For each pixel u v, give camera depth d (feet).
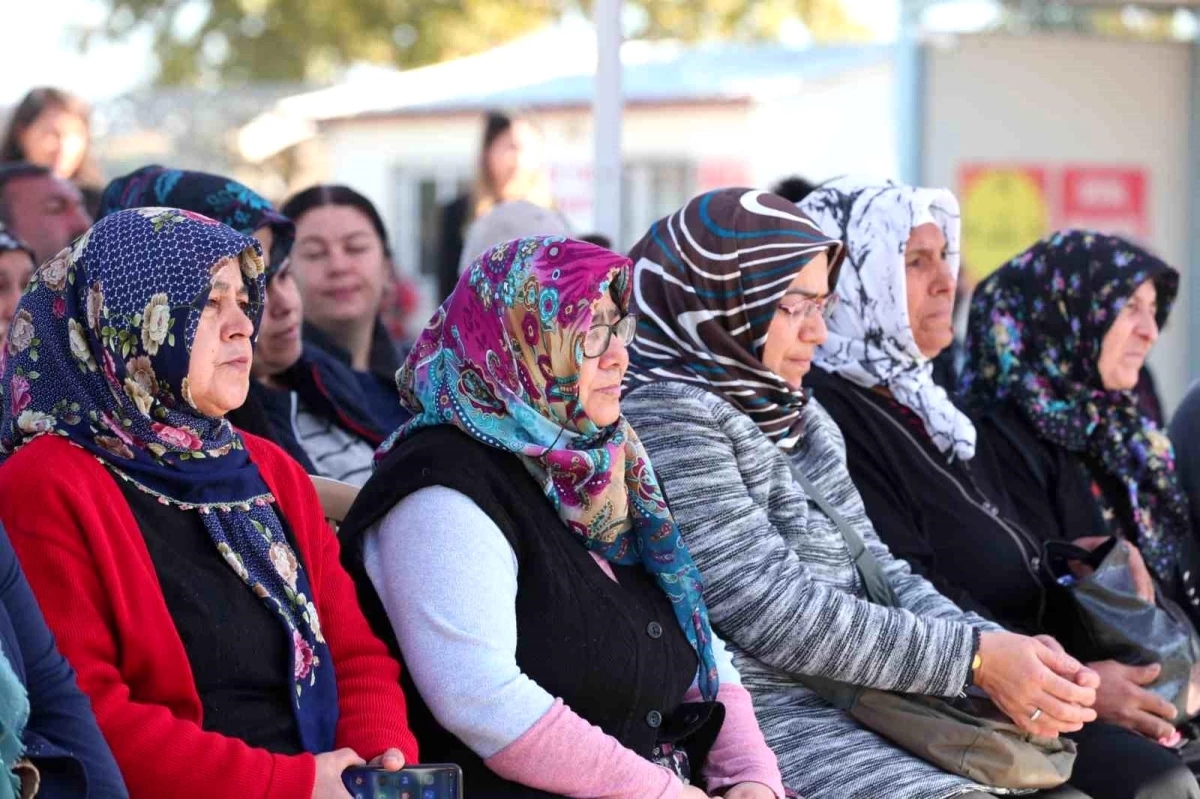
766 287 10.19
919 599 10.44
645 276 10.43
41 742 6.46
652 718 8.48
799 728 9.55
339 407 12.18
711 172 41.24
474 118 43.16
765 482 9.97
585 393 8.49
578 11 82.23
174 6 84.79
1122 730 10.80
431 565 8.04
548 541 8.38
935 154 30.45
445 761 8.19
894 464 11.69
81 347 7.44
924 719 9.48
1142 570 11.95
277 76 79.10
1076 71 30.96
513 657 8.06
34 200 15.10
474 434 8.39
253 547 7.73
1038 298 13.57
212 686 7.40
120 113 45.19
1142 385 14.99
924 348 12.41
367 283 13.91
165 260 7.44
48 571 7.01
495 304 8.47
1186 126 31.68
